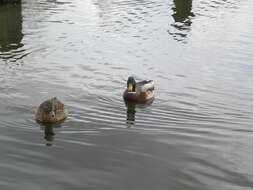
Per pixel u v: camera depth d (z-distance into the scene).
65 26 27.44
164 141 13.26
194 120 15.16
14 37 24.92
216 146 13.06
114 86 18.25
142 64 21.20
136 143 13.03
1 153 12.02
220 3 35.56
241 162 12.05
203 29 27.86
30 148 12.41
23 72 19.31
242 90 18.45
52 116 14.26
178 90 18.22
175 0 36.03
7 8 31.86
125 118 15.11
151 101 16.92
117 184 10.69
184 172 11.38
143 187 10.59
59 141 12.95
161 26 28.22
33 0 35.06
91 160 11.84
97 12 31.50
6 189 10.28
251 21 29.98
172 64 21.41
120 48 23.53
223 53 23.30
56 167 11.39
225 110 16.30
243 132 14.24
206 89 18.45
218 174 11.34
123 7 33.28
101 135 13.53
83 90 17.56
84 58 21.67
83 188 10.45
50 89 17.45
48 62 20.88
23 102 15.93
